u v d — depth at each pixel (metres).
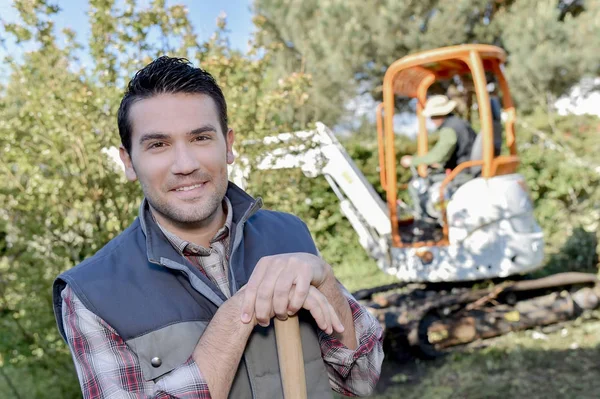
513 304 5.64
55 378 4.25
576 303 5.68
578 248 7.41
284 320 1.24
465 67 5.86
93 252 3.88
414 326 5.15
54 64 3.82
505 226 5.24
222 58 3.99
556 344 5.33
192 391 1.15
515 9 10.11
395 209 5.53
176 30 3.94
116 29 3.85
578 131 9.70
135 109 1.30
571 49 9.57
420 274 5.53
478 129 9.50
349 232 8.45
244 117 4.11
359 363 1.41
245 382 1.29
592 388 4.52
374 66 10.28
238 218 1.44
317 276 1.26
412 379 5.03
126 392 1.19
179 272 1.31
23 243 3.88
